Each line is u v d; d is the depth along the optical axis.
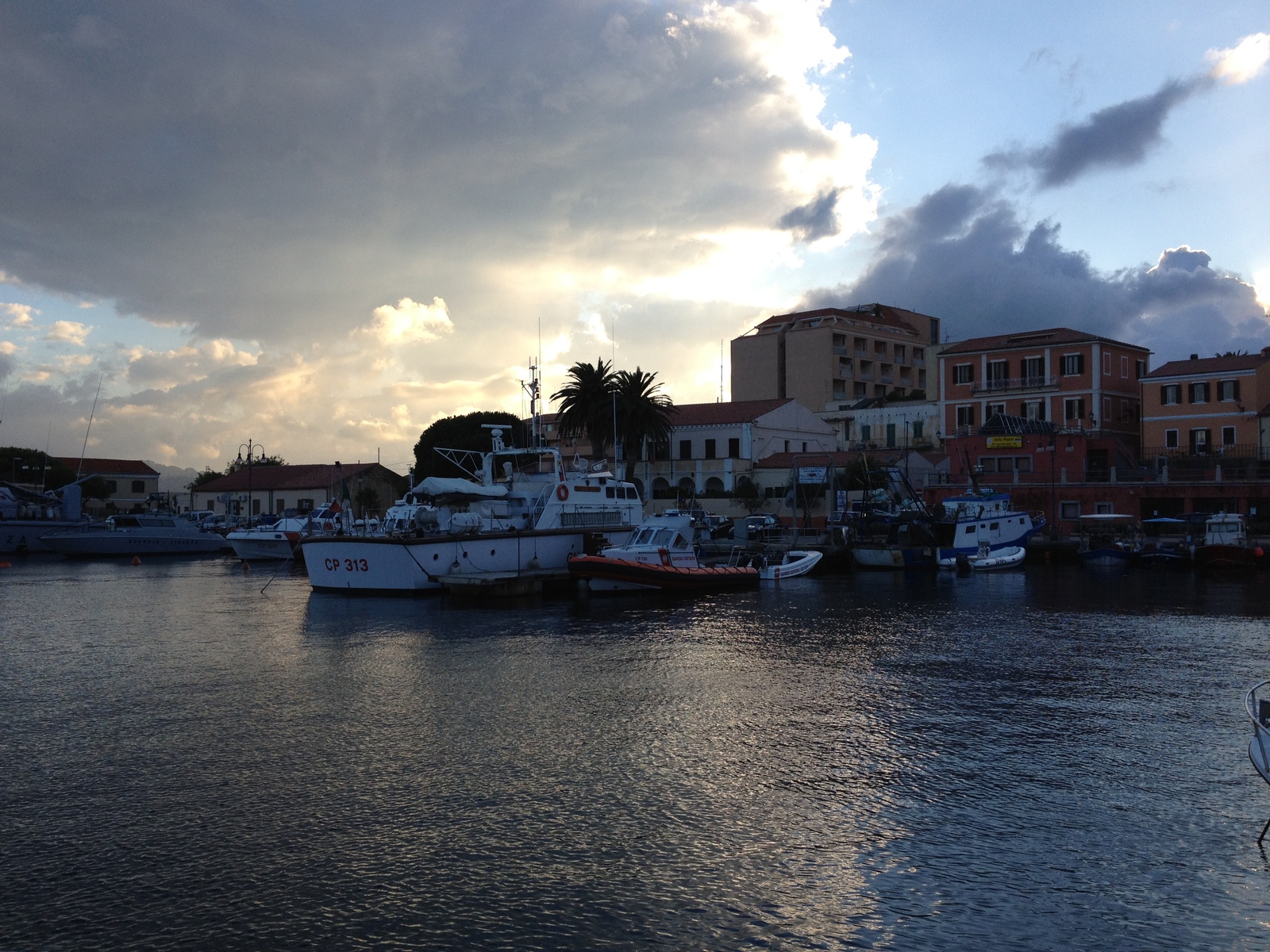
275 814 12.11
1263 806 12.38
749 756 14.56
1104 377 75.94
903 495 64.62
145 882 10.16
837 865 10.54
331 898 9.77
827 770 13.89
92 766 14.23
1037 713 17.33
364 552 36.94
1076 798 12.66
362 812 12.15
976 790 12.99
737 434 79.00
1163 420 70.94
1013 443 70.25
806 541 55.94
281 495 100.56
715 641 25.89
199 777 13.64
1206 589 40.56
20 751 15.02
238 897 9.80
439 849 10.98
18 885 10.09
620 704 18.02
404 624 29.58
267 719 17.08
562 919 9.33
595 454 73.69
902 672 21.31
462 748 15.01
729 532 64.12
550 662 22.64
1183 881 10.16
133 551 67.44
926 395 97.75
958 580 45.88
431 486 37.03
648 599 36.88
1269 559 51.09
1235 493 59.38
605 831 11.49
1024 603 35.47
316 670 21.83
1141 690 19.33
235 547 59.25
